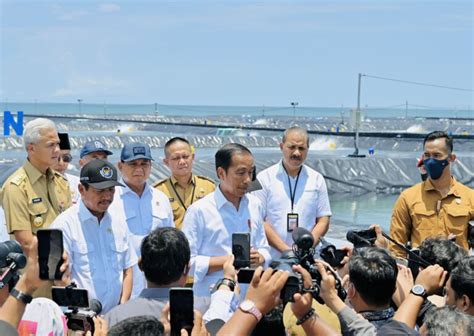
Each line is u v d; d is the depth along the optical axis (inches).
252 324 106.8
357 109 949.8
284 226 234.7
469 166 689.6
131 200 208.2
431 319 115.3
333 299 128.1
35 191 197.2
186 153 241.3
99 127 2218.3
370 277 131.5
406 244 221.1
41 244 110.7
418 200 221.3
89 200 179.5
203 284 189.2
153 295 135.2
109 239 185.8
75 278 179.6
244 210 199.3
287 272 111.3
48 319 129.5
